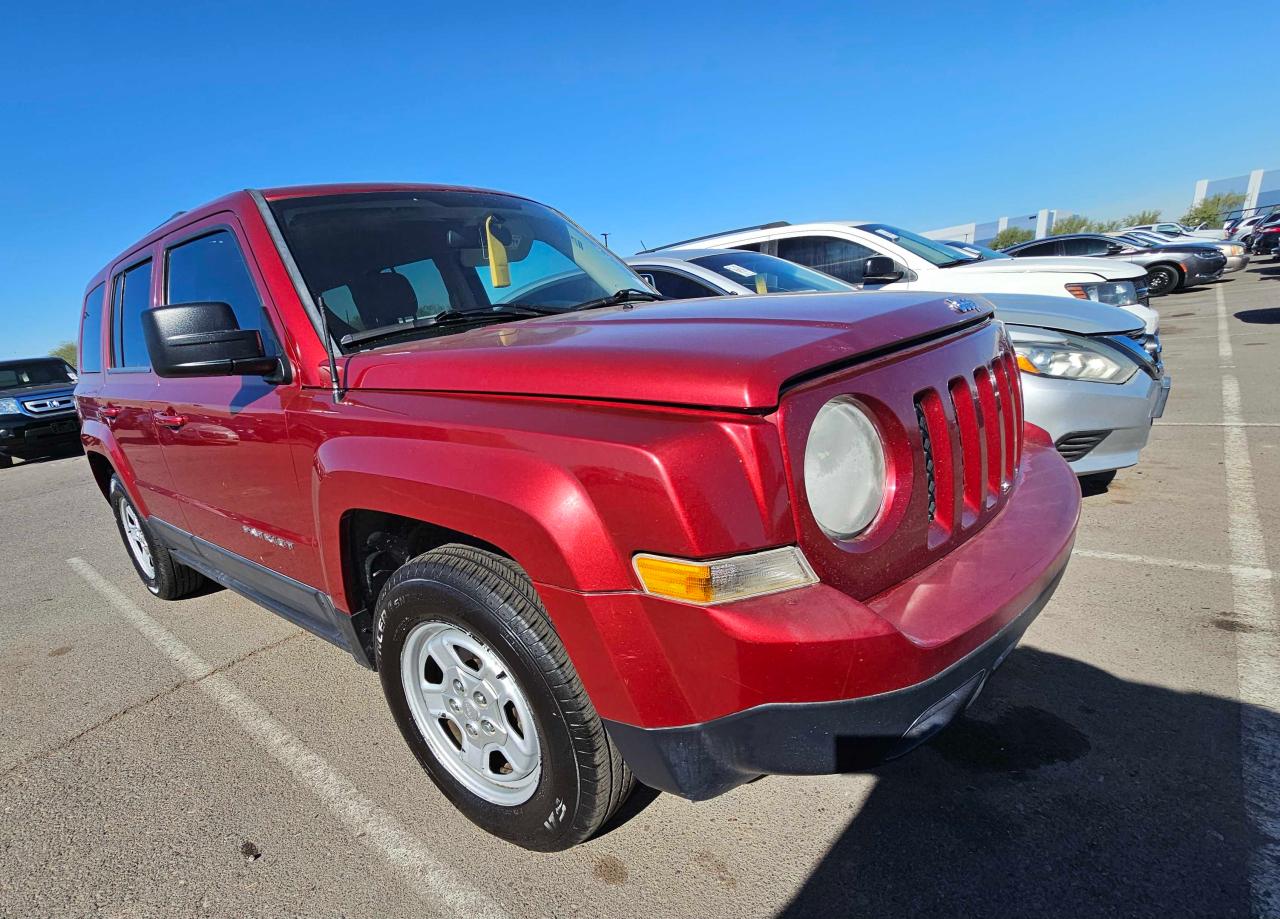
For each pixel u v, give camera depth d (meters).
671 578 1.41
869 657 1.40
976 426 1.89
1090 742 2.34
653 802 2.26
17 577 5.34
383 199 2.83
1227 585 3.26
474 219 2.99
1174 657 2.75
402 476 1.78
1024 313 4.08
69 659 3.71
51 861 2.23
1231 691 2.53
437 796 2.39
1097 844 1.94
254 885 2.07
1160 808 2.04
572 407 1.61
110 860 2.21
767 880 1.93
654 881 1.96
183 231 2.95
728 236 7.67
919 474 1.68
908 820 2.09
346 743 2.73
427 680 2.15
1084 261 6.87
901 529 1.64
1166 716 2.43
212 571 3.35
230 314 2.28
